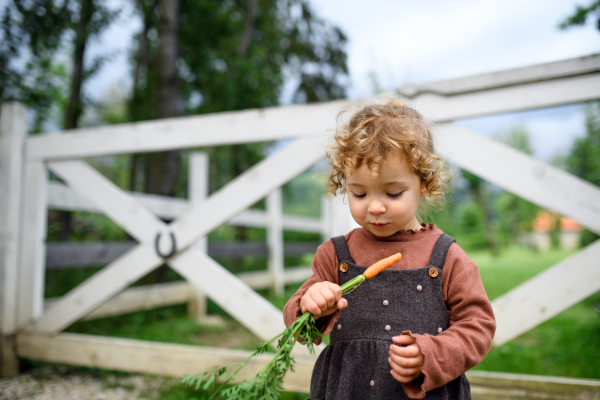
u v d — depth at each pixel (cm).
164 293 409
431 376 91
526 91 189
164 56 519
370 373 105
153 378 263
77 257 336
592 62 178
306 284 124
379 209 106
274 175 225
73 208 347
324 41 1041
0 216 272
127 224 252
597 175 599
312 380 120
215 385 231
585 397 176
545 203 183
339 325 115
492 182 190
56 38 566
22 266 275
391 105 125
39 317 268
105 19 586
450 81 198
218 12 730
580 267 178
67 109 568
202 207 236
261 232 1034
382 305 111
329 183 136
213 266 232
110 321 389
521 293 183
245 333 377
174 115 520
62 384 253
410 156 106
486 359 280
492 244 1881
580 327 375
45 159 278
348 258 122
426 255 115
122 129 262
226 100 731
